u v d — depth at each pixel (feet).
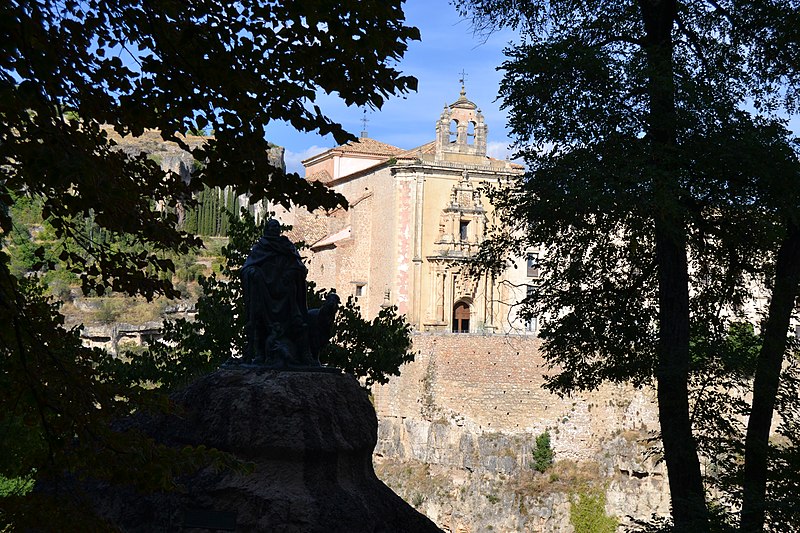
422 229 253.03
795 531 57.31
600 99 62.90
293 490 48.67
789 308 62.64
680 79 62.23
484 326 251.80
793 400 65.62
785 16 63.31
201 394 51.47
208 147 32.12
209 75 30.14
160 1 29.76
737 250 70.64
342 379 53.42
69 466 31.09
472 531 202.59
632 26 70.69
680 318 63.67
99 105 30.22
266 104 31.19
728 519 62.08
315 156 301.43
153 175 33.65
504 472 205.16
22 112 27.27
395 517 52.60
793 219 58.95
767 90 68.64
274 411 49.73
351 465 51.88
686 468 62.49
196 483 48.60
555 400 210.18
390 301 254.88
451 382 215.51
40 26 27.71
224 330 105.81
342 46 30.40
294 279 54.90
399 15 30.48
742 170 60.54
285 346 53.57
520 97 64.64
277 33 30.53
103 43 29.89
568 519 198.59
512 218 76.13
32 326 30.58
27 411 31.58
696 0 68.80
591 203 60.75
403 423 223.92
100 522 31.17
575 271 71.72
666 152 61.82
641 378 70.64
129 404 33.65
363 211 269.03
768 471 62.34
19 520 30.35
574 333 71.72
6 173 30.94
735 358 64.39
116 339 345.72
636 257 71.87
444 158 257.75
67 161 25.90
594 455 205.77
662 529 60.18
